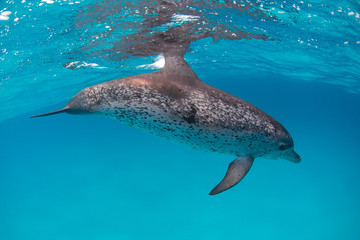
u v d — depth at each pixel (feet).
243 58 40.73
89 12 21.30
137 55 30.17
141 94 12.54
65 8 20.89
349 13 23.99
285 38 29.53
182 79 13.62
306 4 22.54
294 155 16.94
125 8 21.27
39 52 26.53
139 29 23.94
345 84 61.05
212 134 12.88
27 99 47.11
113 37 25.20
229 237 32.91
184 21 23.58
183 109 12.38
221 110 12.87
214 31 26.68
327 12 23.79
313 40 29.78
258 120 13.91
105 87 13.20
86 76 38.11
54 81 38.04
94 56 29.84
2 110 51.57
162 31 24.86
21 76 32.40
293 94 130.52
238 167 14.19
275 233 33.68
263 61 42.93
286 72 54.80
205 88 13.37
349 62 37.35
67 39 24.93
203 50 33.42
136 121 13.20
